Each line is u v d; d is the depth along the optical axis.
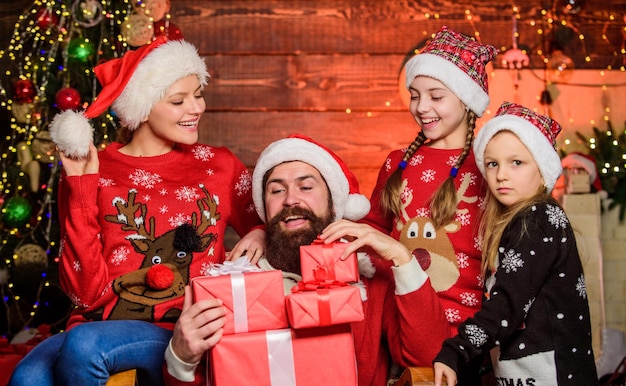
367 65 3.73
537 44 3.74
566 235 1.88
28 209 3.23
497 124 1.98
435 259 2.22
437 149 2.38
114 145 2.29
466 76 2.33
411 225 2.29
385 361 2.14
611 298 3.68
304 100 3.72
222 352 1.64
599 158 3.69
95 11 3.24
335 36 3.72
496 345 1.85
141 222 2.15
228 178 2.34
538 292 1.84
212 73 3.70
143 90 2.16
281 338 1.66
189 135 2.21
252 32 3.71
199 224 2.20
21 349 2.90
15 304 3.44
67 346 1.82
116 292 2.09
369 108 3.73
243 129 3.71
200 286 1.66
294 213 2.02
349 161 3.72
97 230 2.09
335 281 1.72
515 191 1.96
